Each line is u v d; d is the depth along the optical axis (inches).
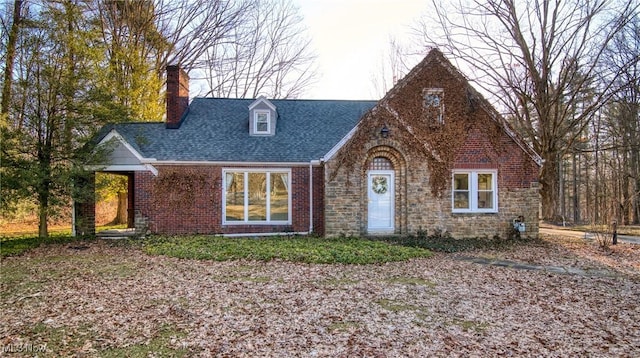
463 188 636.1
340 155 603.8
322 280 357.4
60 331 237.6
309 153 669.3
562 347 219.6
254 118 700.0
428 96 641.6
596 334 239.0
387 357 203.0
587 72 868.6
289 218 658.2
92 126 626.5
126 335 230.7
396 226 618.8
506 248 548.7
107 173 707.4
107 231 694.5
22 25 591.8
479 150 636.1
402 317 263.0
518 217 634.2
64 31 610.2
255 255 453.7
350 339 225.1
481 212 628.1
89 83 615.2
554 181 948.6
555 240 633.6
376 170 624.1
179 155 638.5
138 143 650.8
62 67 602.5
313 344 217.9
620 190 1177.4
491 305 291.6
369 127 609.3
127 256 477.4
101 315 264.4
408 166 613.3
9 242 589.0
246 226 648.4
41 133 595.2
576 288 342.6
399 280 361.7
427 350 212.4
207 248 499.8
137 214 631.8
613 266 438.0
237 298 301.0
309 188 658.2
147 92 928.3
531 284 354.6
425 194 616.7
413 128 631.8
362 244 526.9
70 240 607.2
